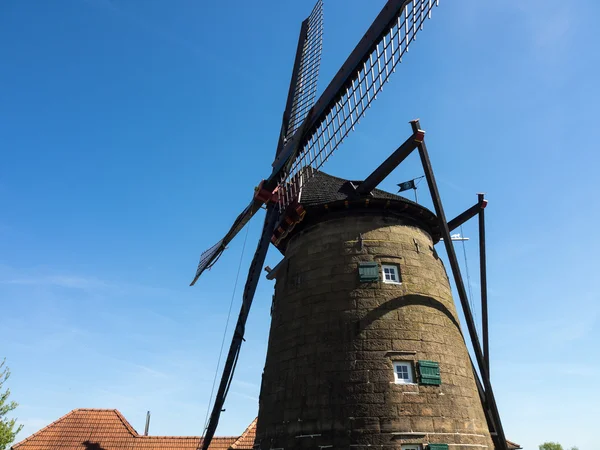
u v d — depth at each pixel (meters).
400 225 15.73
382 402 12.12
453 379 13.21
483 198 16.36
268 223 16.88
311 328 14.02
